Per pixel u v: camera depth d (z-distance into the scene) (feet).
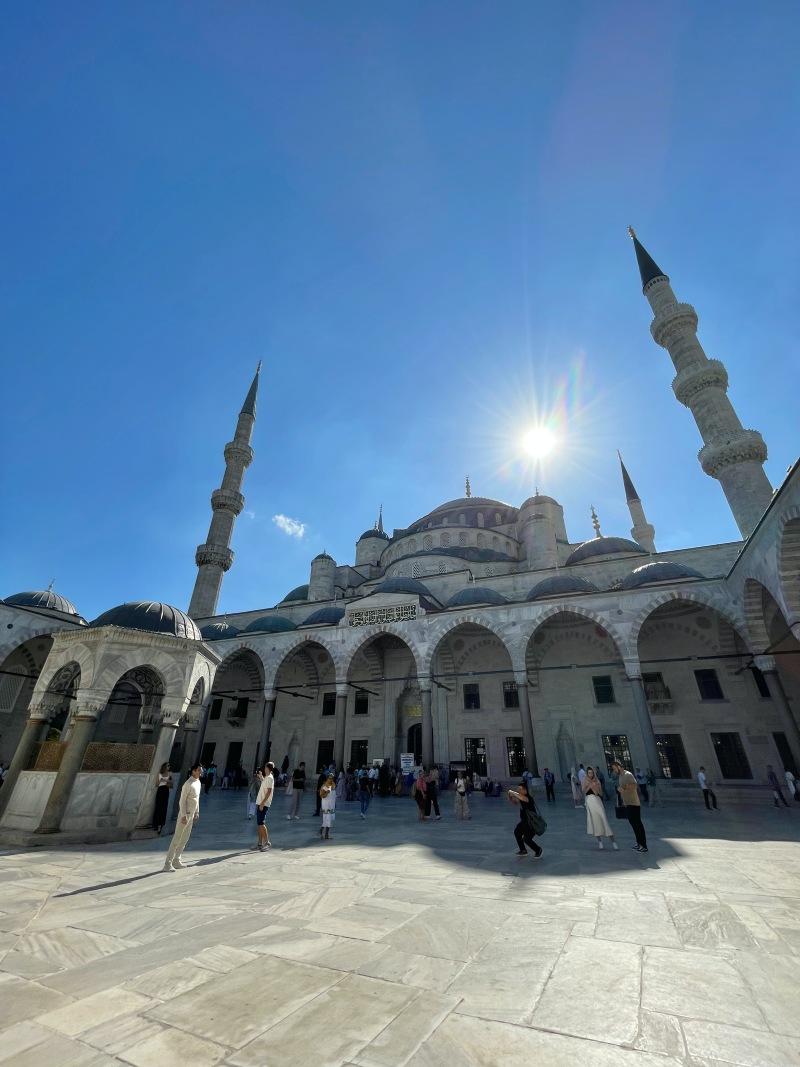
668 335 112.47
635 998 13.34
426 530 148.46
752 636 74.38
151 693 58.29
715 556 100.07
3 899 23.49
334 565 148.05
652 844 38.29
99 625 49.90
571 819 55.11
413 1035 11.46
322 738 113.70
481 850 36.52
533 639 104.06
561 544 143.13
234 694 124.26
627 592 82.69
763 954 16.38
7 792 42.80
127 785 43.19
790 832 44.29
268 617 118.73
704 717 89.71
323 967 15.44
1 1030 11.75
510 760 98.07
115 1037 11.43
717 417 99.76
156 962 15.90
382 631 95.25
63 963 15.88
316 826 49.93
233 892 24.81
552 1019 12.23
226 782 108.47
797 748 68.13
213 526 148.36
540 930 18.88
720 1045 11.07
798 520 52.21
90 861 32.48
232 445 157.89
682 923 19.63
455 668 108.58
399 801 79.87
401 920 20.22
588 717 96.07
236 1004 13.03
